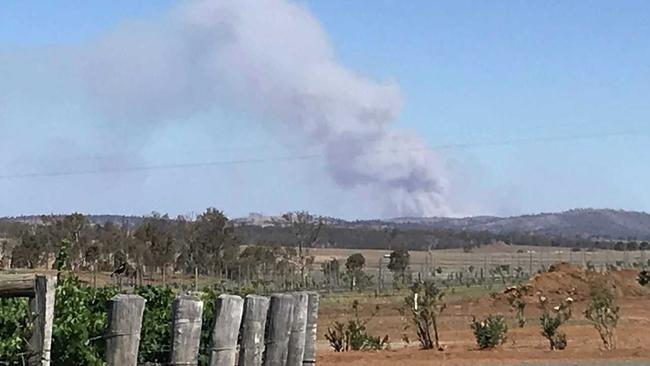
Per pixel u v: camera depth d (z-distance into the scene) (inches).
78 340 288.2
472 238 5644.7
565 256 4507.9
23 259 1571.1
